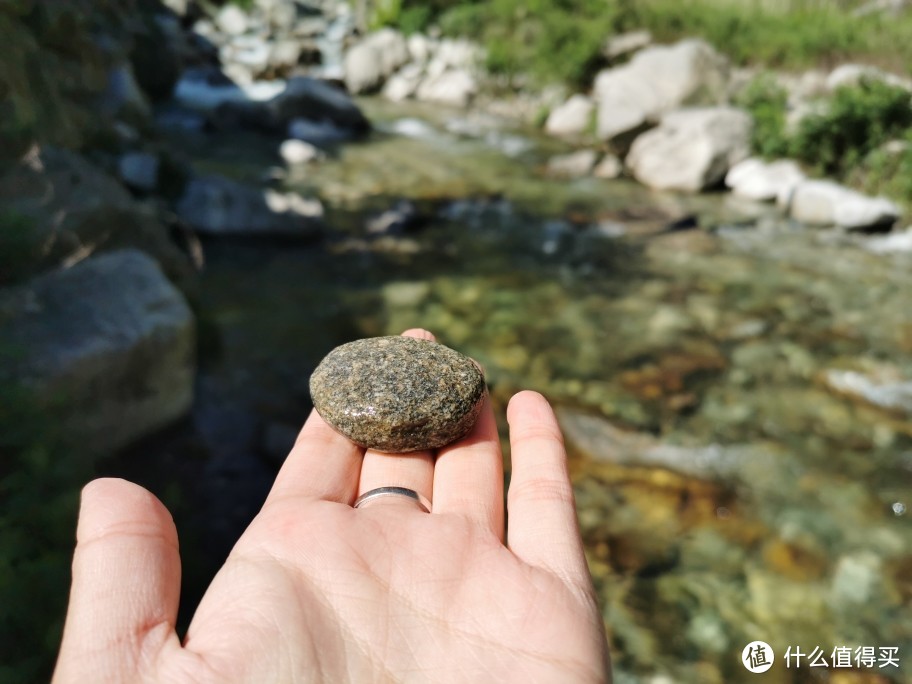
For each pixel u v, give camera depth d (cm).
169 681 10
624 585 27
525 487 15
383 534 13
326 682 11
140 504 12
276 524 13
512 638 12
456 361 18
